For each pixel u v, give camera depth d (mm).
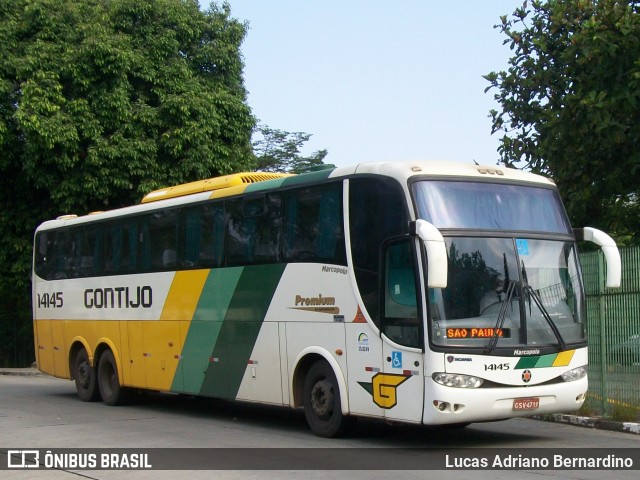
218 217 13812
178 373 14594
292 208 12289
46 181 24250
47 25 24594
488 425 13117
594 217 16719
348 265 11172
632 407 12469
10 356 29922
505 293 10398
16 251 26234
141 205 16078
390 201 10641
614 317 12781
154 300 15320
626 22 14859
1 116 24344
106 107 24172
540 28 16781
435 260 9484
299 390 12086
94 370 17297
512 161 16922
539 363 10383
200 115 25172
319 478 8875
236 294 13250
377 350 10641
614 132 14898
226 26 27750
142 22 26000
